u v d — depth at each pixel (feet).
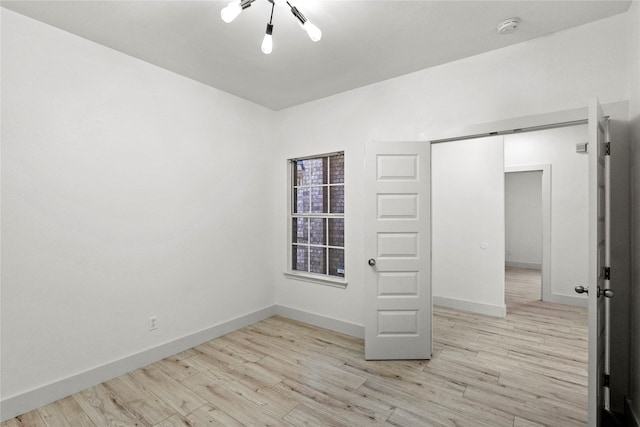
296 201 13.46
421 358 9.34
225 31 7.57
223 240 11.33
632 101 6.53
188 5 6.60
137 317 8.94
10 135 6.80
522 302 15.21
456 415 6.74
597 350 5.67
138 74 8.97
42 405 7.14
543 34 7.67
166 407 7.10
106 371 8.22
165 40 8.02
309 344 10.44
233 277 11.68
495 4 6.54
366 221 9.48
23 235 6.98
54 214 7.43
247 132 12.22
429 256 9.37
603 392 6.64
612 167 6.88
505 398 7.34
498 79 8.36
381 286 9.43
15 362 6.85
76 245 7.77
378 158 9.48
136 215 8.93
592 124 5.65
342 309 11.50
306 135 12.42
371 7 6.61
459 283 14.24
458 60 8.98
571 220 14.74
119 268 8.57
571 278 14.75
